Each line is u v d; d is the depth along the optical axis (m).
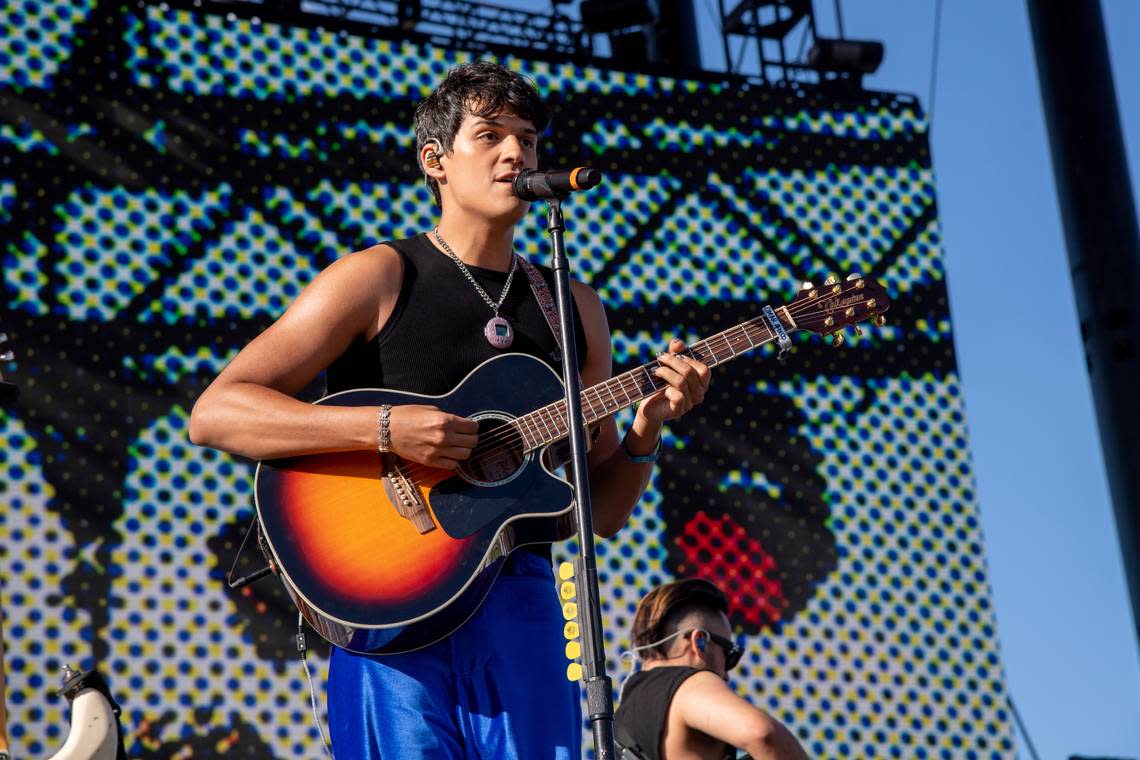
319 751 5.66
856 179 7.18
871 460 6.72
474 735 2.80
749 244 6.92
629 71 7.01
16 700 5.39
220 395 2.91
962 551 6.70
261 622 5.72
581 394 2.95
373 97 6.51
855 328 3.43
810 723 6.29
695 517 6.41
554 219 2.96
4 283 5.80
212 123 6.26
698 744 3.88
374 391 2.98
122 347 5.88
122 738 3.42
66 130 6.05
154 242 6.04
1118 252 7.37
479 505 2.96
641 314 6.68
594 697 2.64
